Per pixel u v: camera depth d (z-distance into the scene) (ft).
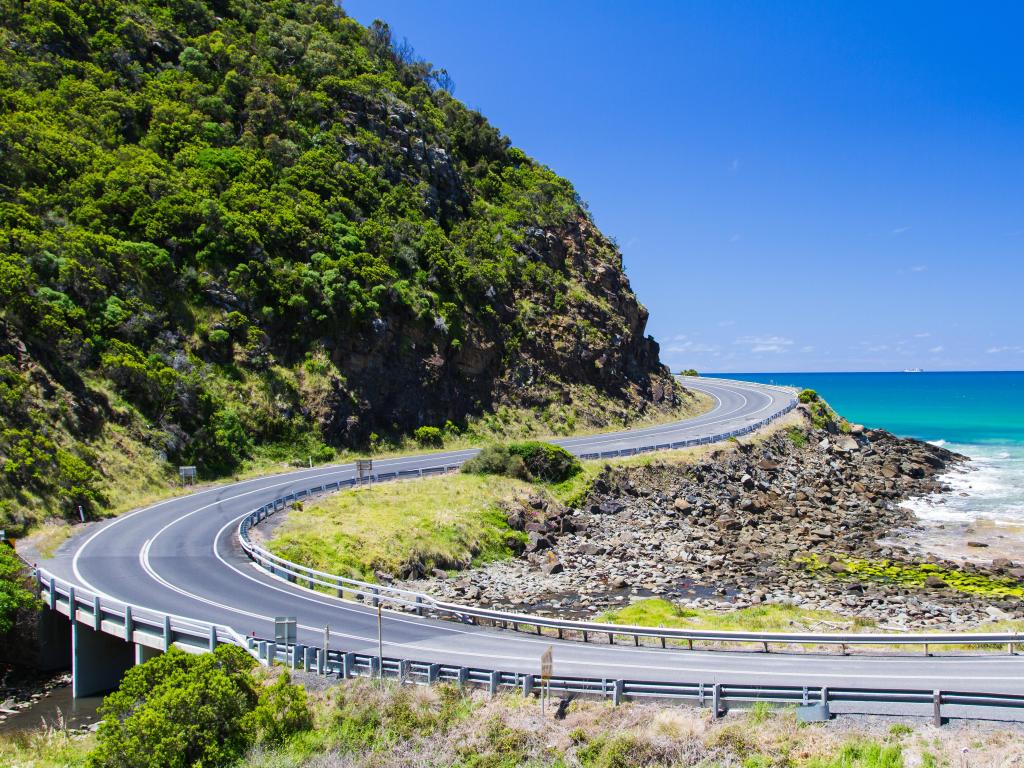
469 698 73.31
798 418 275.59
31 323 160.97
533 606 120.06
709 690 69.05
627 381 298.15
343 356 214.07
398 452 212.64
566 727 67.87
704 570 141.69
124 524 138.82
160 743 64.23
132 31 253.85
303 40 301.22
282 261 215.10
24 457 135.44
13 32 232.32
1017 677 73.51
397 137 287.48
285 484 170.40
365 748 68.44
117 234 193.88
